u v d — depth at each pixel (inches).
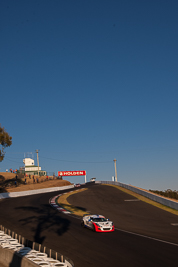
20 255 447.5
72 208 1374.3
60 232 783.7
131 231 817.5
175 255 532.1
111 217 1115.9
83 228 853.8
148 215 1173.1
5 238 603.2
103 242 657.0
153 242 658.2
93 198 1800.0
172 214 1192.2
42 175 3998.5
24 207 1378.0
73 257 523.5
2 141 2228.1
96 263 482.9
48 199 1781.5
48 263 408.5
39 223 933.8
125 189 2322.8
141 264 474.0
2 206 1430.9
